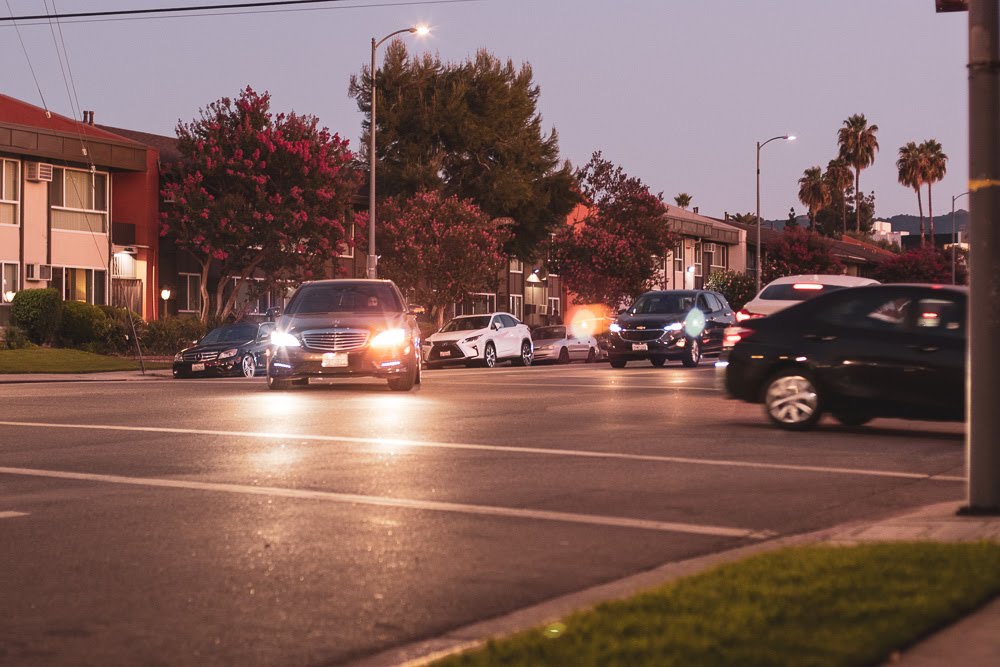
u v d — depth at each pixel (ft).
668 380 87.15
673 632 18.03
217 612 21.50
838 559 23.40
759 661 16.57
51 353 122.52
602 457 42.19
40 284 145.79
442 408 61.77
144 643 19.63
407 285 167.84
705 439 47.78
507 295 223.30
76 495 33.78
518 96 202.80
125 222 156.15
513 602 22.30
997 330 29.27
